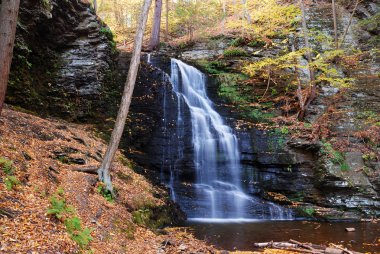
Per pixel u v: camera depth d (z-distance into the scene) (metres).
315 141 15.59
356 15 24.91
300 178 15.18
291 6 18.81
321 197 14.38
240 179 15.74
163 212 11.29
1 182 6.19
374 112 17.00
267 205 14.14
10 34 6.96
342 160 14.66
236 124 17.25
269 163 15.60
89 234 6.35
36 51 13.63
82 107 14.66
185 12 24.16
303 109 17.30
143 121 15.83
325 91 18.62
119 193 10.02
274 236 10.21
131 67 9.73
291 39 22.08
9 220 5.25
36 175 7.38
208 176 15.82
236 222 12.52
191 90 18.88
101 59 15.58
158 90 17.11
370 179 14.05
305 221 12.91
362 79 19.31
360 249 8.82
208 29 25.12
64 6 14.62
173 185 14.91
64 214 6.25
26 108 12.85
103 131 14.69
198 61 21.14
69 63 14.96
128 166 13.36
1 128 8.95
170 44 24.25
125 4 30.80
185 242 8.60
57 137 10.89
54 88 14.30
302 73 19.58
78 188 8.26
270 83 19.12
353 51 21.72
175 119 16.72
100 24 16.80
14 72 12.41
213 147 16.38
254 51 21.52
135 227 8.72
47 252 4.88
